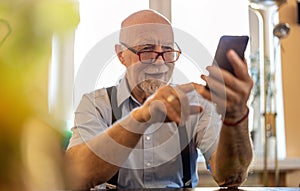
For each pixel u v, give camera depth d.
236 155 0.96
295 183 2.16
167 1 2.19
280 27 1.97
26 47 0.19
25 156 0.19
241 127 0.90
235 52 0.70
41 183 0.19
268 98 2.11
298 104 2.28
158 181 1.07
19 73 0.19
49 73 0.20
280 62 2.27
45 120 0.20
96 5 1.88
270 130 2.08
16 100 0.19
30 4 0.19
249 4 2.11
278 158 2.12
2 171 0.18
